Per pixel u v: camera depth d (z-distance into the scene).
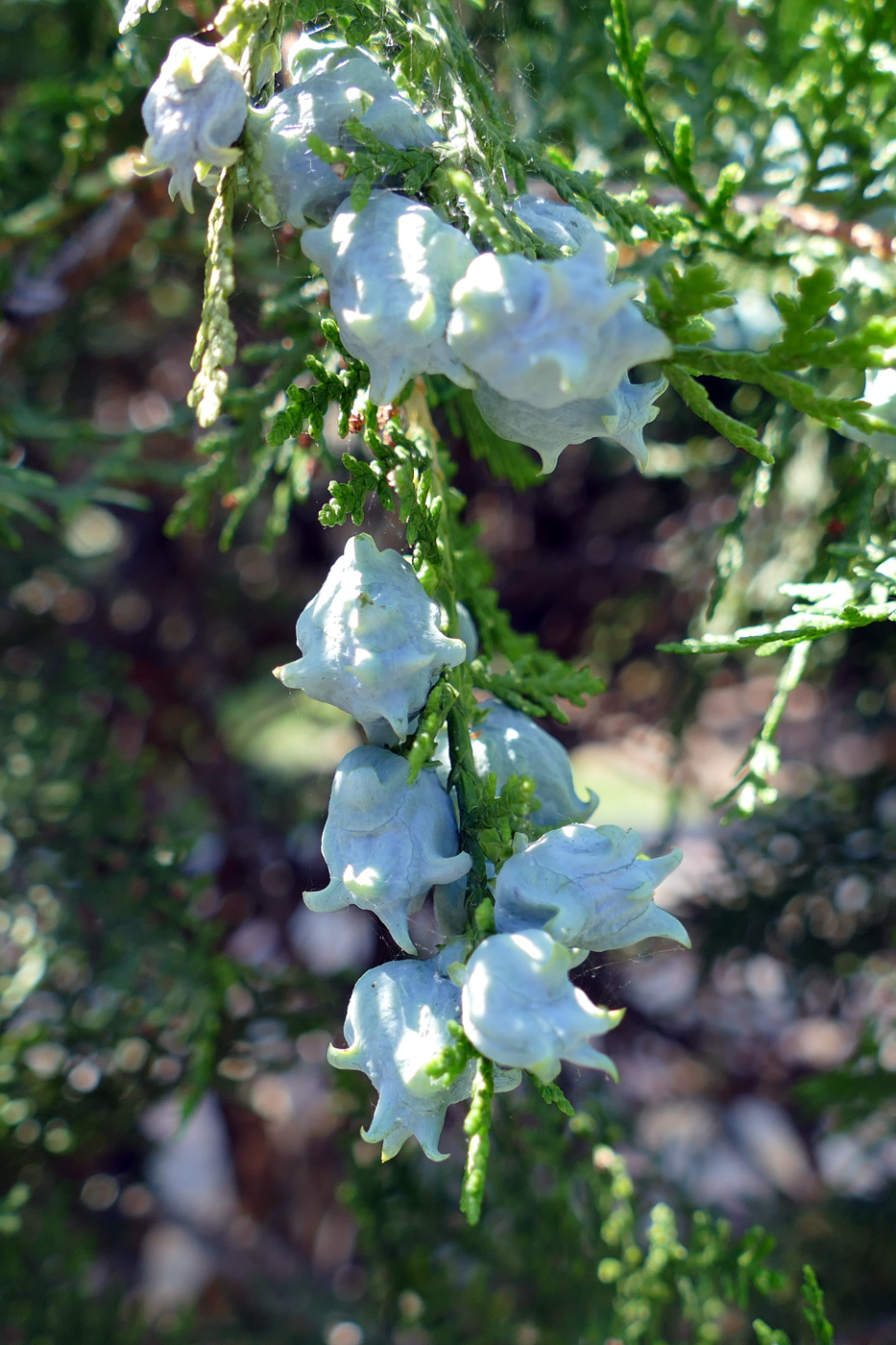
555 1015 0.28
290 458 0.42
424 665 0.30
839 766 0.71
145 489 0.68
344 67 0.30
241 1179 0.75
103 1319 0.51
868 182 0.39
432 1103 0.30
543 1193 0.50
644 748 0.71
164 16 0.44
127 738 0.74
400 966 0.30
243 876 0.72
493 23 0.44
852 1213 0.57
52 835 0.52
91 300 0.57
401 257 0.29
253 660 0.76
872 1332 0.53
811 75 0.43
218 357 0.30
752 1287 0.55
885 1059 0.55
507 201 0.31
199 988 0.48
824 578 0.37
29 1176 0.51
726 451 0.53
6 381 0.52
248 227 0.48
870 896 0.56
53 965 0.50
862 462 0.37
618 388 0.30
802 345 0.29
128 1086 0.51
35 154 0.52
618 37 0.36
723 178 0.37
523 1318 0.48
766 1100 0.70
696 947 0.58
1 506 0.44
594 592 0.67
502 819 0.30
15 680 0.58
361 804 0.30
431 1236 0.50
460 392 0.39
